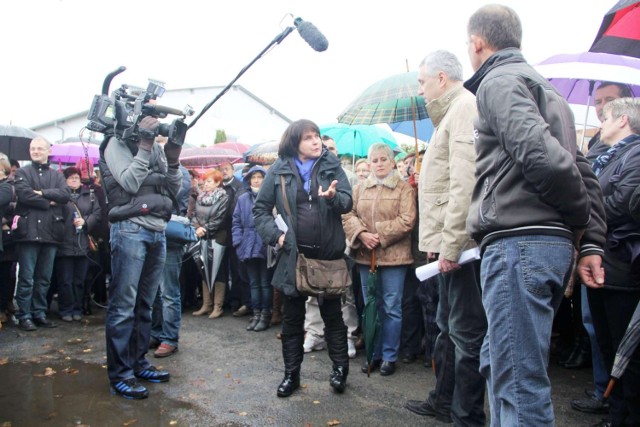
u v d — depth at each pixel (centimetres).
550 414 166
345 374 334
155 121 315
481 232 181
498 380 172
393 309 371
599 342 267
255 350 426
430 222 273
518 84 169
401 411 304
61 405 311
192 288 609
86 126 329
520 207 169
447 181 268
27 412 300
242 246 491
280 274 323
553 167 153
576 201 161
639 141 258
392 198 375
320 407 310
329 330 337
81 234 538
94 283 615
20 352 422
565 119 172
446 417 287
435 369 294
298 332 332
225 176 564
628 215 242
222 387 343
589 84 430
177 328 417
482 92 177
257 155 762
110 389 336
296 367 331
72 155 825
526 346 166
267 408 308
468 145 243
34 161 511
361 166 508
